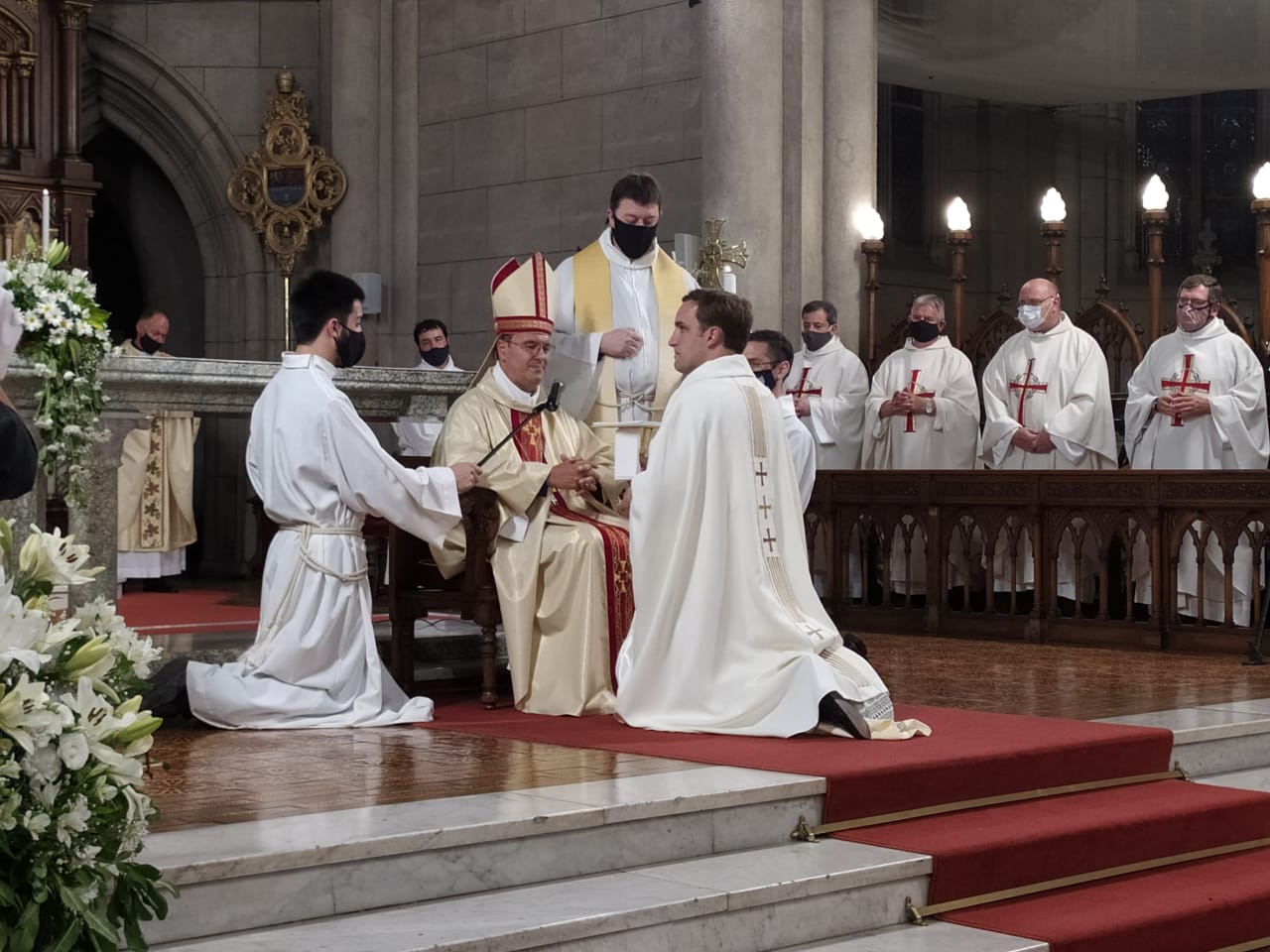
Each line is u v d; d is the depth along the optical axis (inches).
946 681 310.8
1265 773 258.5
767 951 175.8
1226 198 733.9
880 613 422.0
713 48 478.3
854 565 440.1
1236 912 203.5
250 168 592.1
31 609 121.9
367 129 590.2
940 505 410.0
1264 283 439.5
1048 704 278.1
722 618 242.8
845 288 488.7
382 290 589.0
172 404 286.5
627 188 294.2
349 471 246.8
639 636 246.7
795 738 233.5
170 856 153.7
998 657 354.9
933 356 453.4
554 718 256.7
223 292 602.2
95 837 120.1
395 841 163.6
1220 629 363.9
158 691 240.1
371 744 229.1
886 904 187.8
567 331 293.3
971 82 626.2
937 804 213.3
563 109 546.3
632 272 299.4
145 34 596.1
